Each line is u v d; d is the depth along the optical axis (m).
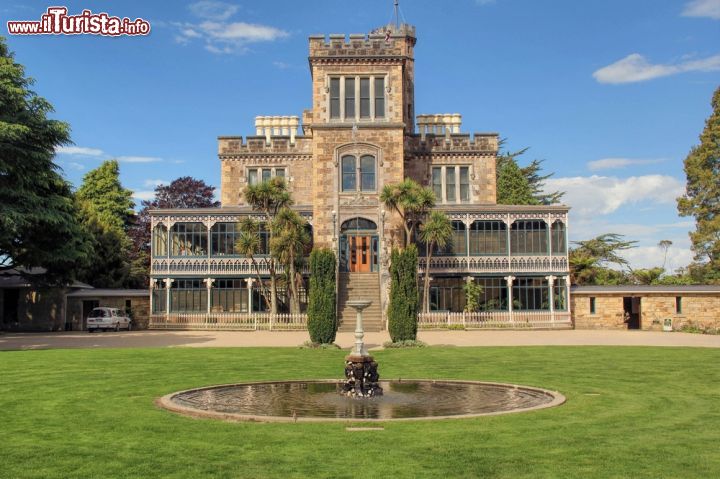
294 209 49.12
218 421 13.33
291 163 53.69
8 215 32.88
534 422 13.17
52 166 37.22
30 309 50.62
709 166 57.66
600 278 64.81
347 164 48.12
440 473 9.80
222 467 10.12
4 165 33.47
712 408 14.70
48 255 38.19
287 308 48.78
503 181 69.94
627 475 9.69
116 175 71.56
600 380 19.16
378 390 17.09
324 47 48.25
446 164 53.03
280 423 13.17
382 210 47.66
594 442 11.55
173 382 18.94
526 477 9.62
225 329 45.94
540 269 48.06
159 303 48.97
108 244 59.38
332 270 31.66
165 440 11.77
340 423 13.16
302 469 10.01
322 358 25.73
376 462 10.34
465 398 16.55
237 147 53.78
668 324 47.00
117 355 26.44
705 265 59.25
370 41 48.25
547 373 20.84
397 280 31.86
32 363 23.38
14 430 12.60
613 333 42.34
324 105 48.19
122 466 10.18
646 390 17.25
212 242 49.06
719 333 42.75
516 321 46.38
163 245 49.16
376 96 48.31
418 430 12.48
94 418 13.68
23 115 34.66
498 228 48.56
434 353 27.53
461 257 48.00
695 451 10.95
